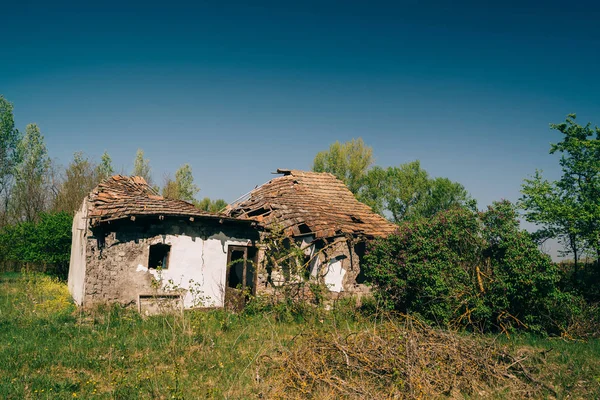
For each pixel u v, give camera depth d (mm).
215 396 6426
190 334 9258
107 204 12539
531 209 16859
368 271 13148
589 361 8773
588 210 15047
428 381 6570
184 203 13844
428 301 11531
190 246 12883
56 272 20938
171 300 12070
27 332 9172
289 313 11961
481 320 11375
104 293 11641
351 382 6695
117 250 11914
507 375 7344
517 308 11398
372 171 37125
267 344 9203
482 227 11891
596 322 11531
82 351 8062
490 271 11367
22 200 30891
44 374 6934
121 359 7727
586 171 16531
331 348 7570
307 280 12891
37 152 33375
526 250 10945
